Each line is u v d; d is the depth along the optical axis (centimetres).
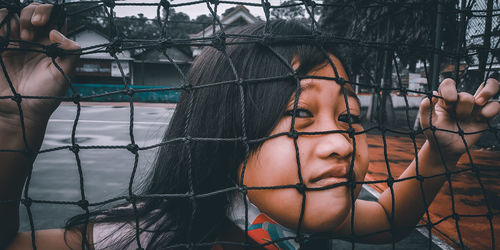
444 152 95
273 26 83
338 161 67
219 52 80
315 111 70
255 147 70
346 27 1026
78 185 412
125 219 89
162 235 88
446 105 87
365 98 1827
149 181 98
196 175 78
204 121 76
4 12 68
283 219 69
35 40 67
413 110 2047
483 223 256
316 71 71
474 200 326
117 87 2266
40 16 63
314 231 68
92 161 549
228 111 73
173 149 83
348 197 68
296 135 63
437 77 234
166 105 2091
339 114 74
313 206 65
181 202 83
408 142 798
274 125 69
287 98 68
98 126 1063
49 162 541
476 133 91
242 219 88
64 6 64
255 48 75
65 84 66
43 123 68
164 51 63
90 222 87
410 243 221
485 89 88
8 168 67
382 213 111
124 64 2608
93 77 2631
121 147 61
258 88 70
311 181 67
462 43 104
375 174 453
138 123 1147
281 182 67
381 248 214
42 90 65
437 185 103
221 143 75
